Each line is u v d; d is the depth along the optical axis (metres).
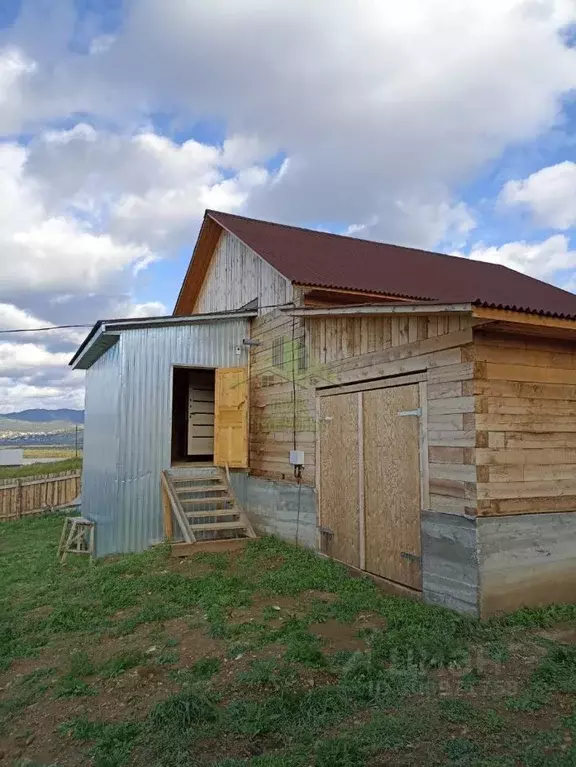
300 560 7.65
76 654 5.05
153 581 7.01
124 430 9.60
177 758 3.27
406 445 6.27
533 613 5.24
